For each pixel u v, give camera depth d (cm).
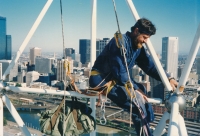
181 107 185
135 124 201
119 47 185
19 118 221
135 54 197
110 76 202
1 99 217
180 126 182
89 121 196
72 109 200
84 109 202
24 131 221
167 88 199
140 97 197
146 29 181
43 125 197
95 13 288
